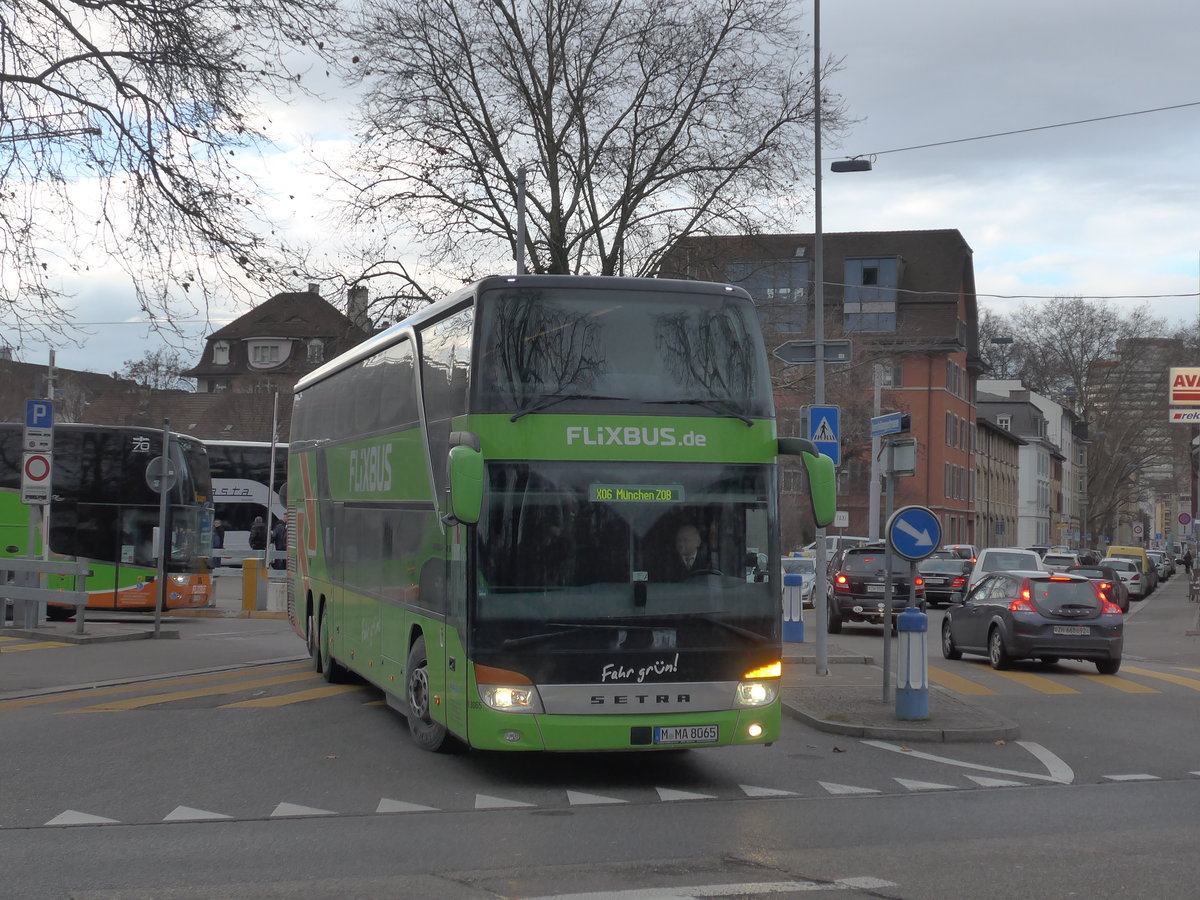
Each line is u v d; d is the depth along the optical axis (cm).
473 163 3053
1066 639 1961
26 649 2008
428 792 981
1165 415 7788
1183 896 682
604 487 984
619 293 1020
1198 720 1477
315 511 1741
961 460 7781
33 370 5356
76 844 799
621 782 1034
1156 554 7944
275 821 873
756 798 976
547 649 958
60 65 1516
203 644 2158
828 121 2920
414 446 1177
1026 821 891
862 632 2917
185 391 7494
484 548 966
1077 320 8344
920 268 7362
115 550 2689
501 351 990
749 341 1039
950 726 1302
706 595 988
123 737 1226
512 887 691
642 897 670
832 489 1012
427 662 1095
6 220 1511
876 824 876
